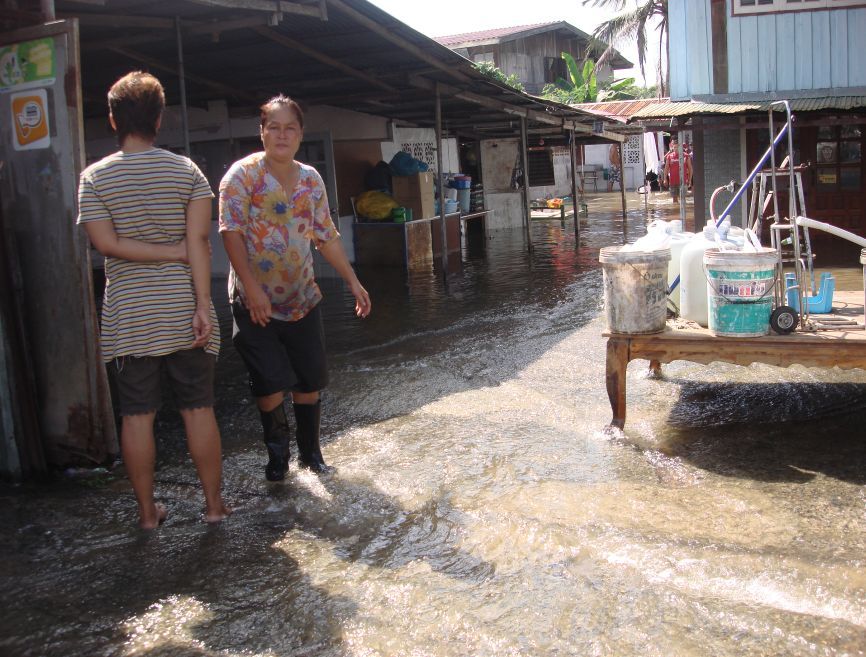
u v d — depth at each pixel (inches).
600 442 187.9
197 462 149.2
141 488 146.3
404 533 143.3
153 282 141.1
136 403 143.9
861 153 512.4
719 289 179.9
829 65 481.4
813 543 132.1
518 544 136.3
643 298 186.7
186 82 411.5
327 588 124.5
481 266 515.5
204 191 145.3
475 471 171.6
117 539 143.9
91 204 137.6
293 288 163.6
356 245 532.1
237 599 122.3
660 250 186.5
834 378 236.7
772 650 103.8
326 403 228.5
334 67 385.7
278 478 170.4
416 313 358.9
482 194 730.2
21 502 161.8
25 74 173.5
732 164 502.0
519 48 1275.8
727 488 157.5
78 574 131.2
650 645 106.0
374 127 570.3
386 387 242.1
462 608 117.0
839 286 375.6
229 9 278.5
